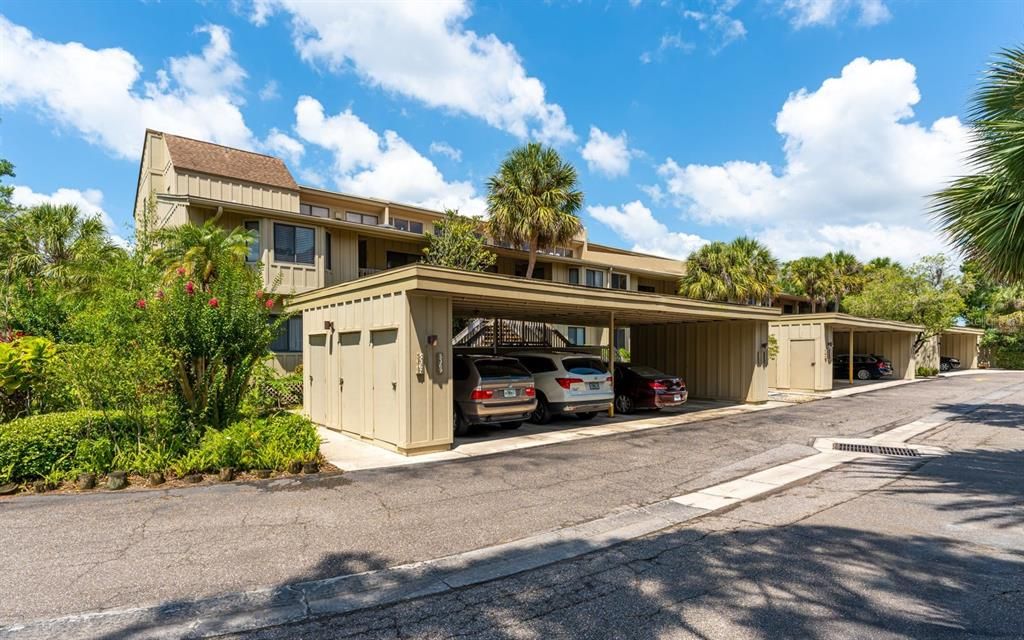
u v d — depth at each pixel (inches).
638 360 816.3
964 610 142.1
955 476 295.6
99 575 163.8
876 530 208.4
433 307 365.4
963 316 1627.7
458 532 206.4
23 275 619.2
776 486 277.7
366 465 319.0
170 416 300.5
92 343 296.5
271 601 149.7
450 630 134.3
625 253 1314.0
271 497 248.5
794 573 168.1
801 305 1625.2
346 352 434.9
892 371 1130.0
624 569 173.0
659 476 298.0
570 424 494.3
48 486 253.3
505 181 911.7
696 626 134.9
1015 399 710.5
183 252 546.3
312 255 716.0
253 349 332.5
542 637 130.3
